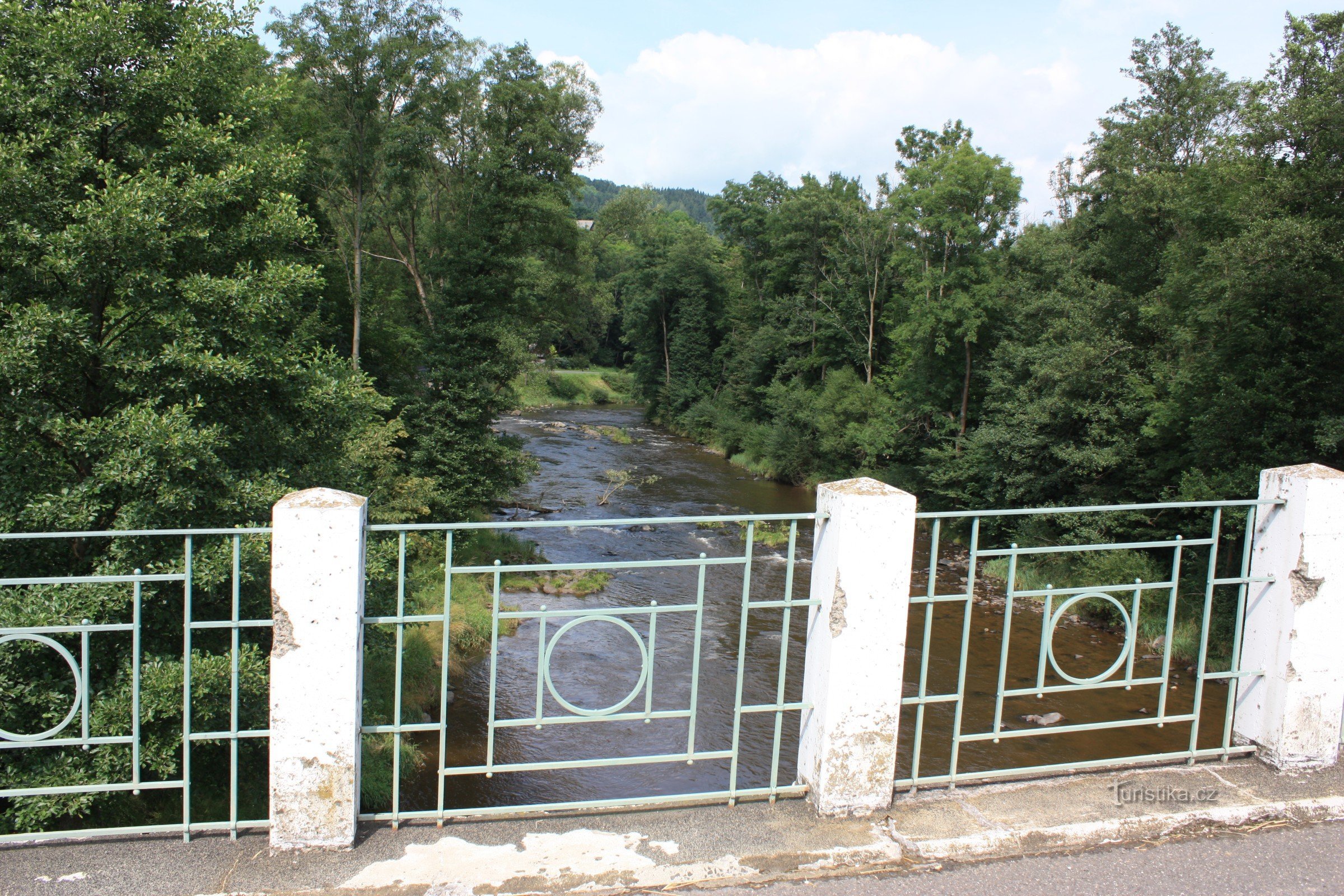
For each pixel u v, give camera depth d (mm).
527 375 31734
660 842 3336
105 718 7781
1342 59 14727
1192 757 4117
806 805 3635
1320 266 14766
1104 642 15820
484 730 11867
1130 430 20453
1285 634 3990
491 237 24703
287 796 3164
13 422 8633
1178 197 20672
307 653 3100
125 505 8852
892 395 35219
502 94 24609
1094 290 22922
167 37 10445
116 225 8508
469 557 21203
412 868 3127
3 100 8812
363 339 25969
